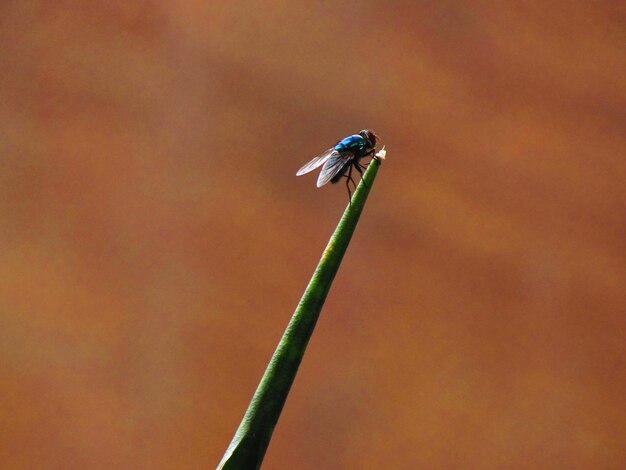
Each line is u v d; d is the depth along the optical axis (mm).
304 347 195
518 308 644
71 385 552
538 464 634
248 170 605
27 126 571
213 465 568
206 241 591
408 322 619
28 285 553
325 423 596
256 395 197
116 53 593
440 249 632
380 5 637
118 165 584
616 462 643
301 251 606
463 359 626
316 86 623
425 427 613
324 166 347
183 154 597
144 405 565
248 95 611
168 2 604
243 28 614
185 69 604
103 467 551
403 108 635
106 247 575
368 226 618
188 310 582
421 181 634
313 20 625
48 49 580
